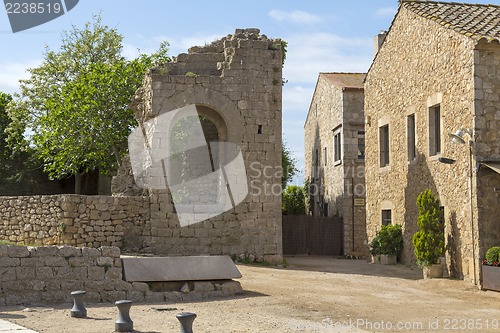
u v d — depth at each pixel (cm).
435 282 1667
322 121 3447
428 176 1923
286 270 1945
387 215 2328
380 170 2350
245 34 2217
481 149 1616
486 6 2030
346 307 1265
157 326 1007
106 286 1257
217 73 2169
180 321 899
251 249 2081
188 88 2100
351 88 2970
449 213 1772
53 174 3288
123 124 2973
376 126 2400
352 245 2928
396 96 2194
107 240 2028
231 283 1374
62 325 998
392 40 2230
